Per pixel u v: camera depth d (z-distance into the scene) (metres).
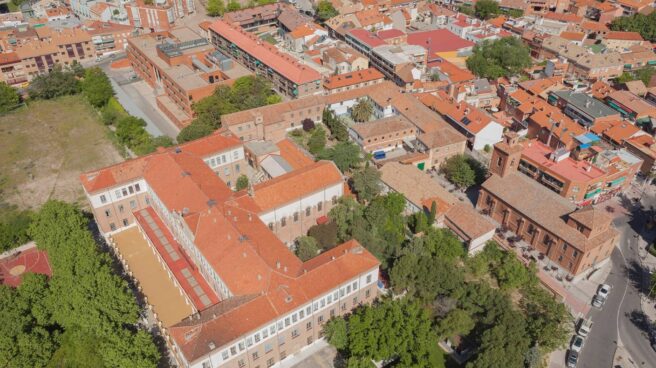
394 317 101.06
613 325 117.69
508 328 102.88
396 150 173.75
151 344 97.69
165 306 113.06
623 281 129.75
